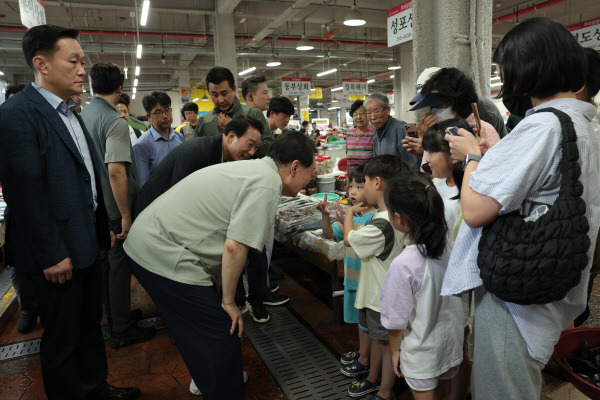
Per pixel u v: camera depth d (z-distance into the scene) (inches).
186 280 59.9
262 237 57.4
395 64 740.0
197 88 732.0
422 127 73.9
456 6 102.2
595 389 52.8
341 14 487.5
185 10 413.7
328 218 97.1
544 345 40.4
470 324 60.1
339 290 106.8
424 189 54.2
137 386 84.4
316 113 1755.7
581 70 39.3
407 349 57.3
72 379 68.0
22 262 62.5
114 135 90.7
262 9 447.5
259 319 109.6
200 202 60.7
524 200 39.0
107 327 111.4
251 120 77.7
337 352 94.0
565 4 466.0
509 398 41.1
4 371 91.6
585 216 36.4
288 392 79.7
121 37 570.6
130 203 101.7
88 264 66.9
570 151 36.7
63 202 63.6
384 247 68.7
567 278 36.3
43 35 62.4
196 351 62.1
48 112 62.9
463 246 45.1
